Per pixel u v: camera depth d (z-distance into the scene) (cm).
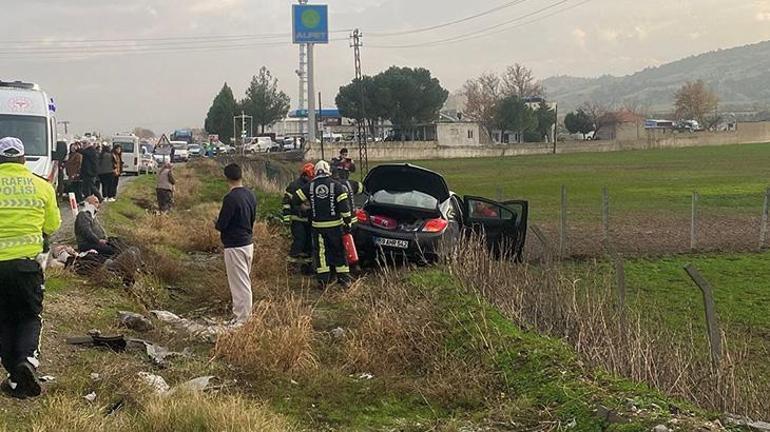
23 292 622
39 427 544
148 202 2659
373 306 952
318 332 908
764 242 1803
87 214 1205
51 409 576
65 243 1427
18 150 635
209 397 633
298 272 1333
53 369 706
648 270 1478
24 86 1894
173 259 1334
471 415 670
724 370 673
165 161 2288
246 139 8344
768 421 636
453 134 9488
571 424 612
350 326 934
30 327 627
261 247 1396
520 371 723
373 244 1331
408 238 1313
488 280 992
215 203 2733
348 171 2116
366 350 804
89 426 558
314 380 727
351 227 1195
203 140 10788
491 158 7762
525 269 990
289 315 878
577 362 711
